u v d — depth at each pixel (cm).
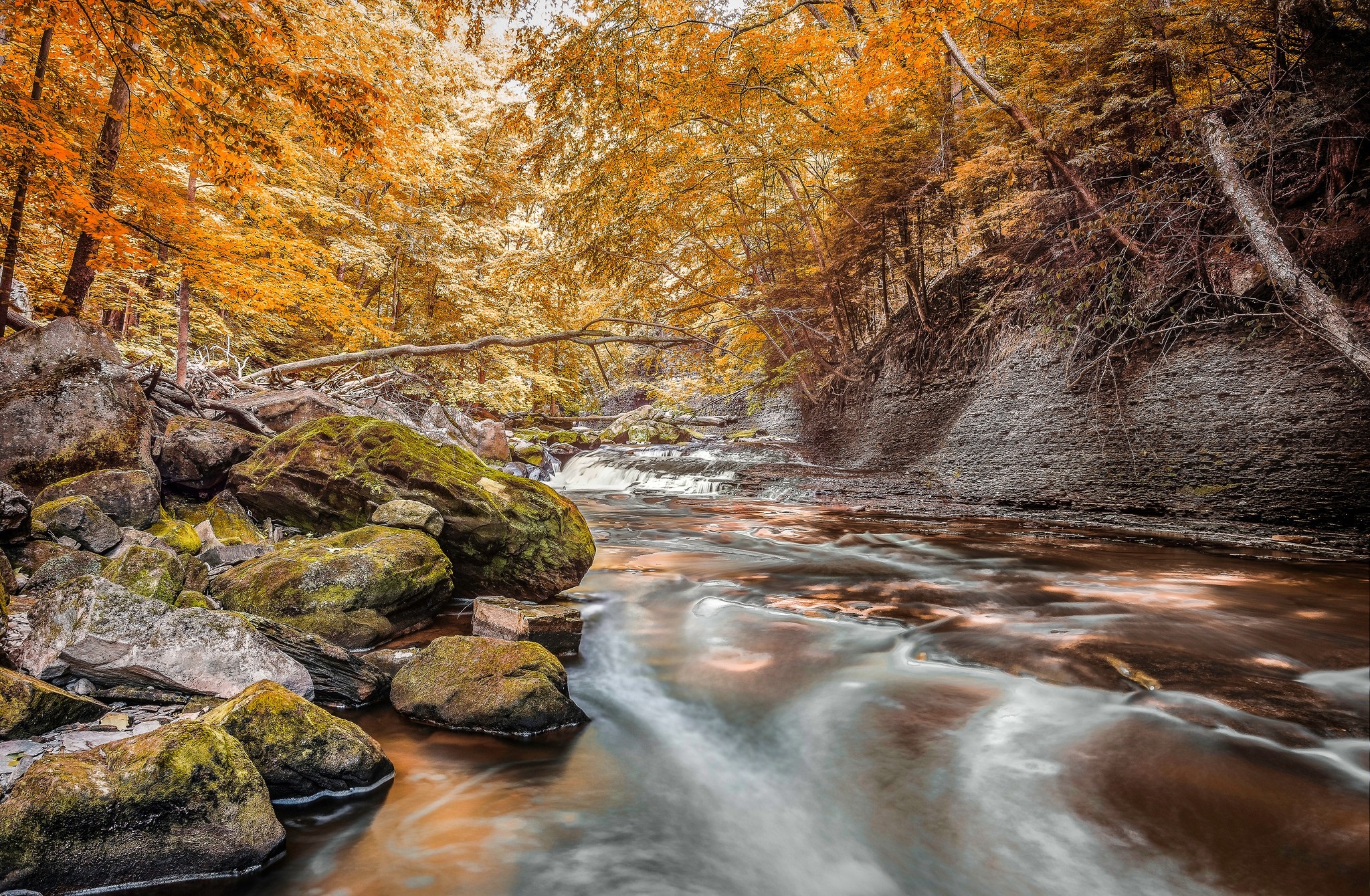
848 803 288
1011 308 1207
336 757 265
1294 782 277
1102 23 824
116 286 1091
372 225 1602
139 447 535
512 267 1784
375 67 1050
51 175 576
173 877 209
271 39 628
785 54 1239
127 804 205
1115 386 913
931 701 365
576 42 1079
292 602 396
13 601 331
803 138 1492
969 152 1304
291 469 559
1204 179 806
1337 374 691
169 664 294
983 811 276
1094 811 269
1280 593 518
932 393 1400
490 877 229
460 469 570
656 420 2406
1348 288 699
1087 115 853
